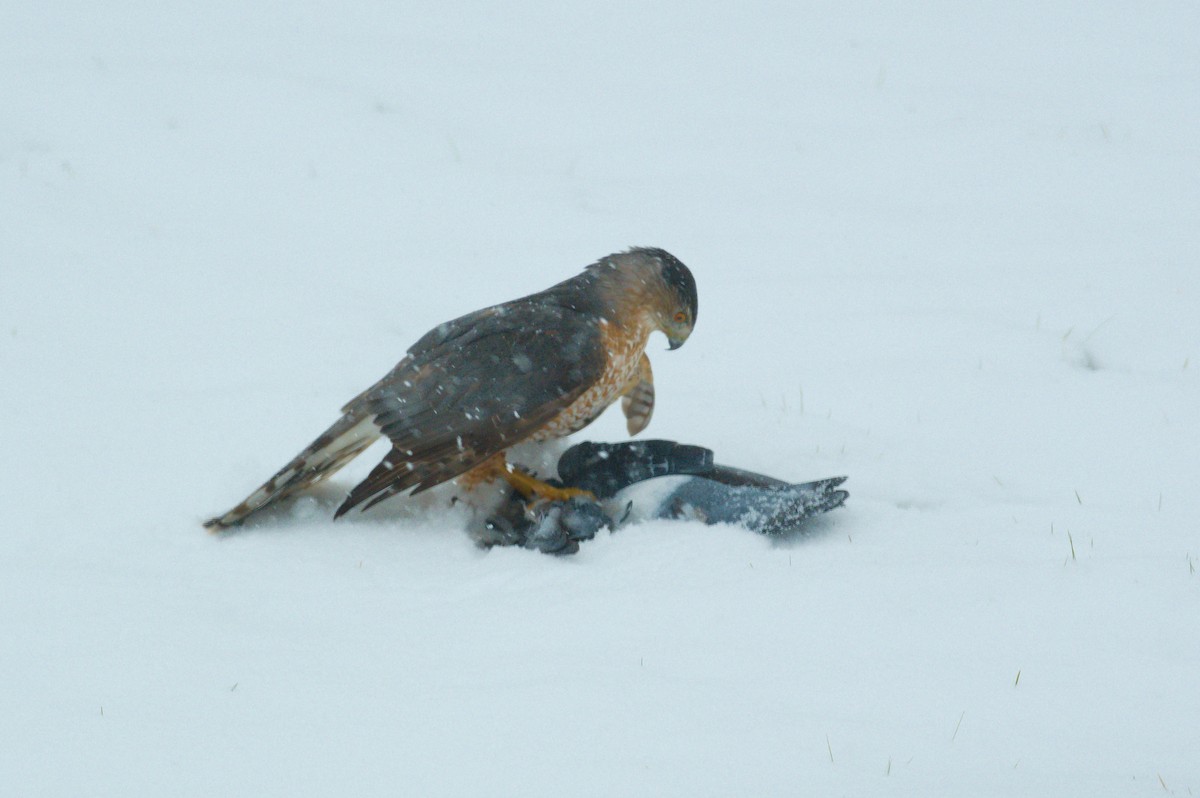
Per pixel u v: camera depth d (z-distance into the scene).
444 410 9.09
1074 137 18.52
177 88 19.19
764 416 11.65
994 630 7.72
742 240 15.87
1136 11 23.66
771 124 19.30
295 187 16.97
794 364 12.80
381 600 8.27
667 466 10.09
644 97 20.19
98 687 7.08
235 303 13.66
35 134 17.88
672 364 12.92
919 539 9.16
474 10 23.62
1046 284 14.42
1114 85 20.38
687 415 11.68
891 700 6.95
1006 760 6.31
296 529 9.27
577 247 15.67
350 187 17.03
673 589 8.27
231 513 9.08
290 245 15.48
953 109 19.61
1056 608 7.95
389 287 14.59
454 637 7.77
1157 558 8.67
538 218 16.41
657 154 18.36
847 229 16.16
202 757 6.36
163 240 15.26
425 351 9.68
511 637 7.75
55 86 19.09
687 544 8.96
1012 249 15.43
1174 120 19.05
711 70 21.31
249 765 6.29
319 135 18.19
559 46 22.16
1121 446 10.99
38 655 7.41
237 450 10.34
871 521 9.48
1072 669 7.28
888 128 19.08
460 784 6.11
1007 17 23.66
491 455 9.24
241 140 17.98
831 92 20.41
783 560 8.73
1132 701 6.93
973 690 7.04
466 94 19.92
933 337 13.20
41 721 6.69
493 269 15.09
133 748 6.44
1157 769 6.23
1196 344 12.88
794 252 15.53
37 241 14.95
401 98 19.62
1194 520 9.58
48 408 11.05
